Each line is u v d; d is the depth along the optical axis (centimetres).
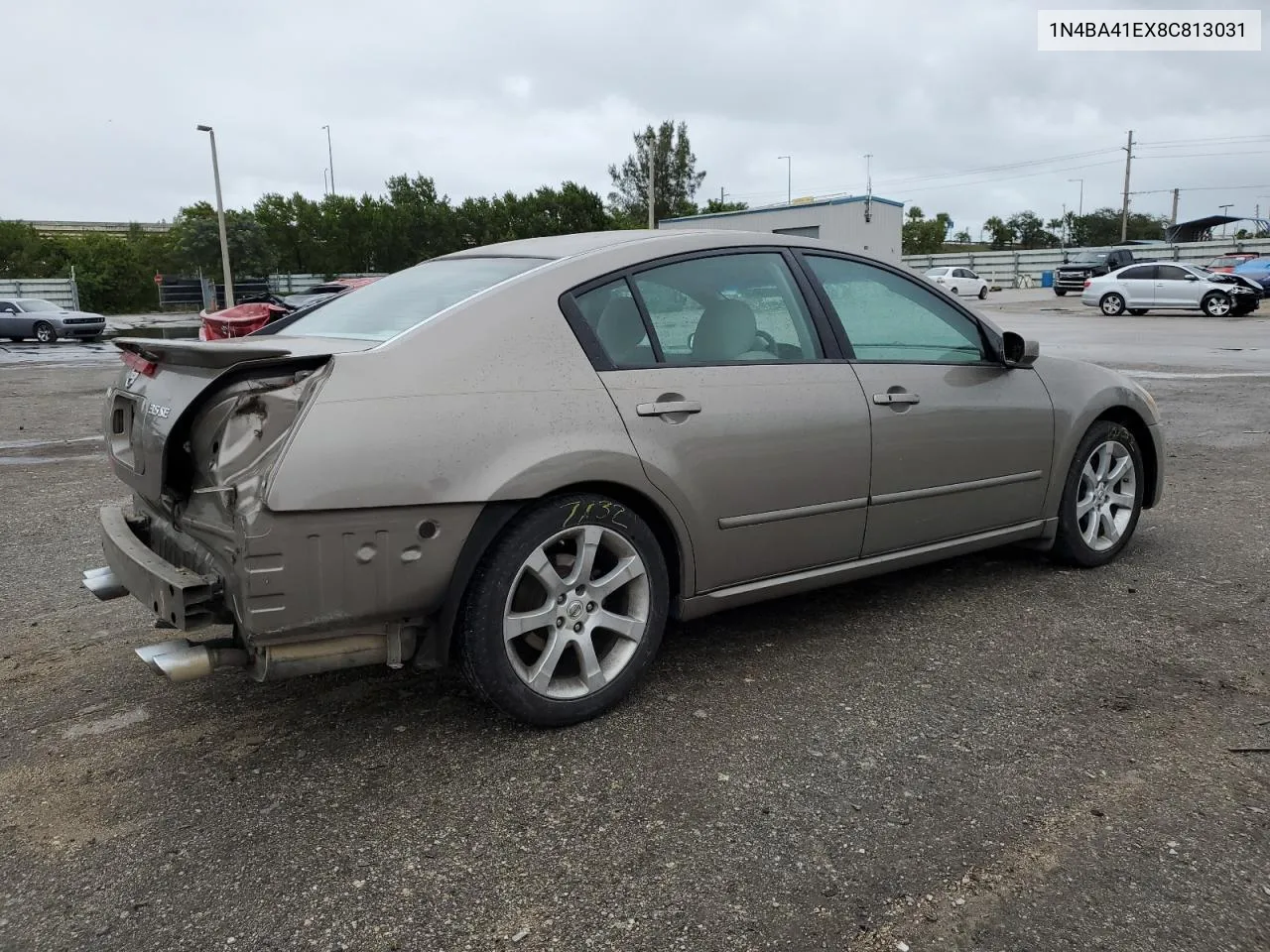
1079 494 468
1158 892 233
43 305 3014
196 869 248
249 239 5706
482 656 298
